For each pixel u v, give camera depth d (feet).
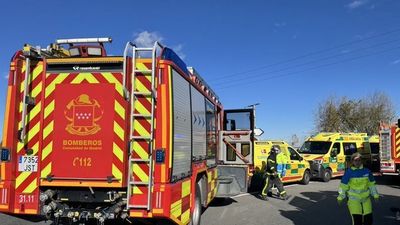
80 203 23.71
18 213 22.91
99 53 23.35
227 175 45.44
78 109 22.97
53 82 23.29
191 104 27.73
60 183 22.71
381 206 45.37
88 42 23.59
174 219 22.89
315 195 54.24
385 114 229.04
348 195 26.25
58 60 23.26
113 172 22.43
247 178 45.75
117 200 22.84
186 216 25.98
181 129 24.75
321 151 79.51
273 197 52.08
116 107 22.76
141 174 22.17
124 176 22.35
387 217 38.17
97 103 22.86
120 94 22.79
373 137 91.71
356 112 232.53
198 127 30.45
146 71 22.53
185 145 25.77
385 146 68.54
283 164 58.18
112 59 22.86
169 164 22.12
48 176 22.77
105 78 23.02
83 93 23.03
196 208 30.04
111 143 22.58
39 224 31.17
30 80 23.36
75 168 22.70
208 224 33.88
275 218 37.19
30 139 23.12
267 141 63.46
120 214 22.72
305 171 69.87
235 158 48.60
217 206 44.32
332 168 77.71
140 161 22.15
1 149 22.95
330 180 79.36
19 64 23.31
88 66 23.18
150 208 21.80
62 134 22.95
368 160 87.86
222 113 49.06
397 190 62.23
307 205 45.47
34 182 22.95
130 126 22.30
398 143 67.36
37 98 23.31
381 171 68.64
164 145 22.08
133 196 22.11
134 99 22.47
